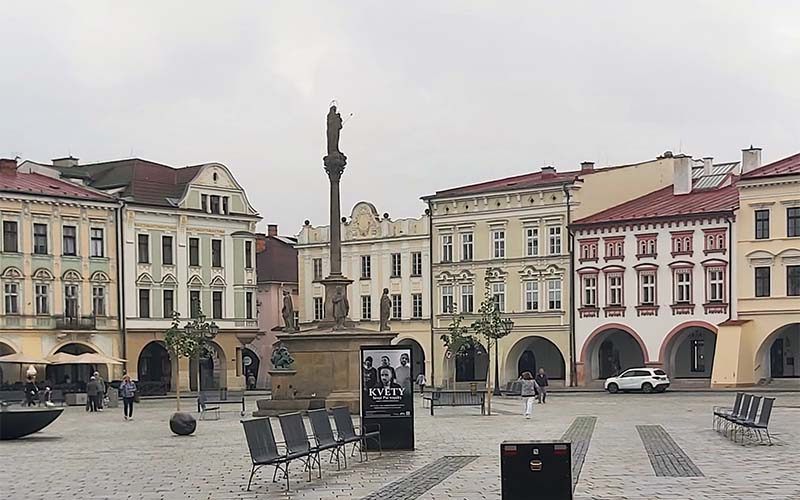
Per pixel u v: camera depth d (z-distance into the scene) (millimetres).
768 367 84438
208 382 102125
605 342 94562
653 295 89000
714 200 88688
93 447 39875
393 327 103625
